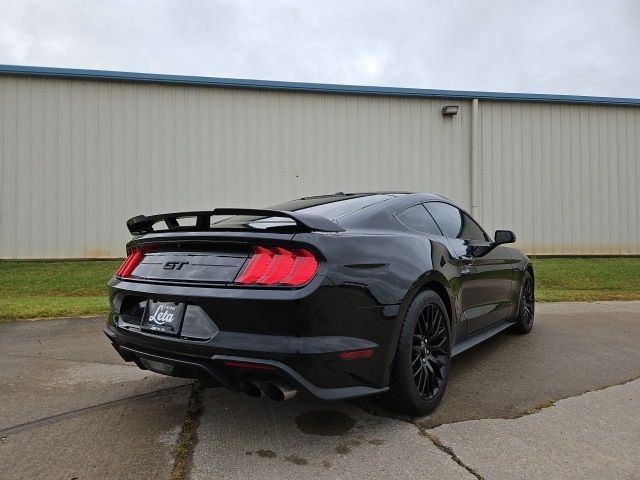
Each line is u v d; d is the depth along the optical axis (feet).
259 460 7.30
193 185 37.35
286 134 38.63
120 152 36.50
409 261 8.82
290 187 38.68
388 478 6.76
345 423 8.71
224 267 7.75
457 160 41.34
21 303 22.00
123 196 36.52
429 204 11.60
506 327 14.40
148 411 9.32
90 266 33.86
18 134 35.37
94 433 8.30
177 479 6.74
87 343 15.05
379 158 40.04
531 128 42.70
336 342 7.32
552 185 43.04
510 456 7.40
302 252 7.39
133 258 9.37
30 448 7.72
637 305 22.81
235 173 37.88
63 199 35.86
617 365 12.44
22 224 35.40
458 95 40.86
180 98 37.19
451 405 9.59
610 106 43.91
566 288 29.50
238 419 8.91
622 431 8.32
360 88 39.37
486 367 12.26
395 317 8.17
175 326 7.80
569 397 10.03
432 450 7.62
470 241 12.50
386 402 8.82
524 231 42.57
